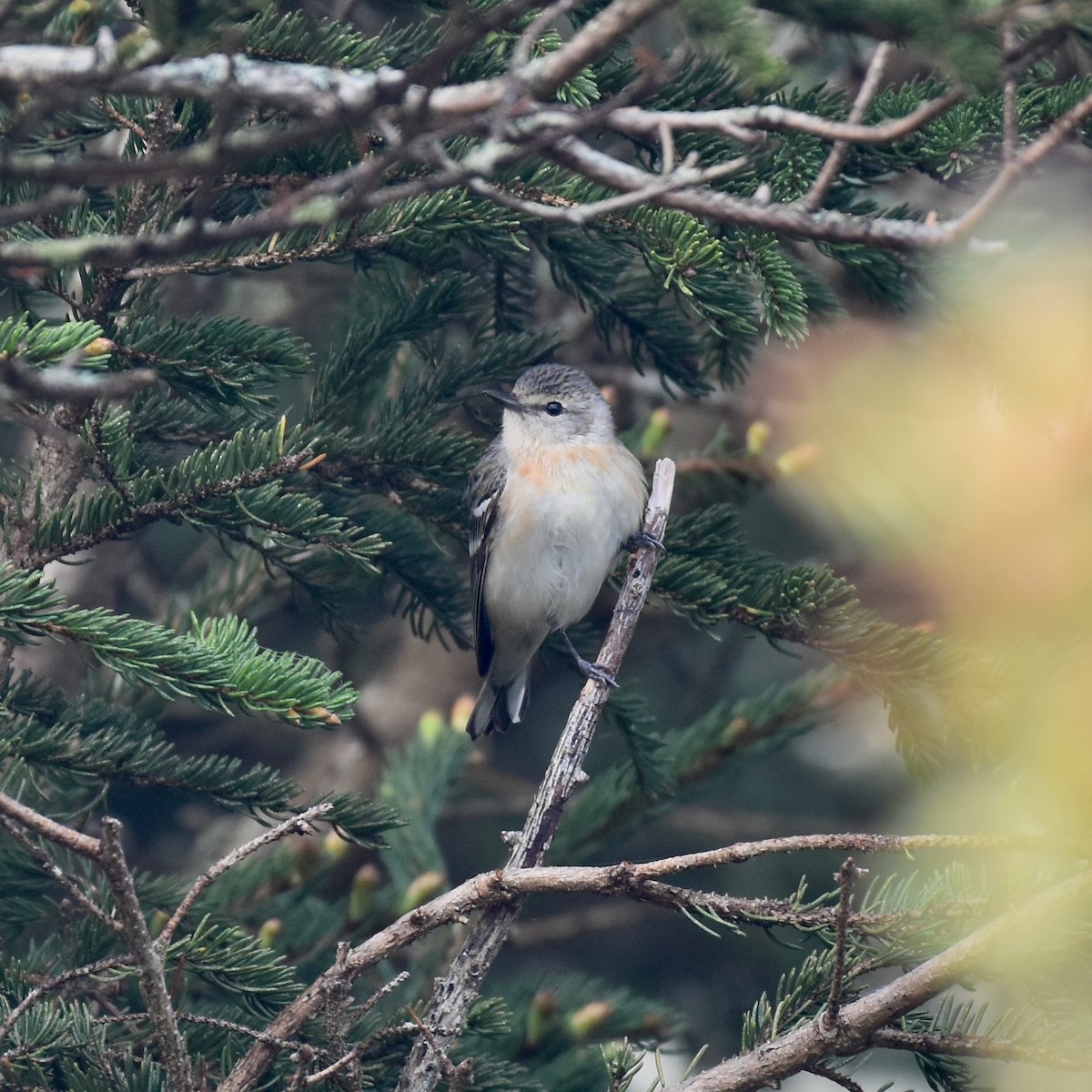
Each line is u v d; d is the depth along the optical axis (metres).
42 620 7.65
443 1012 7.24
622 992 11.22
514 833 8.02
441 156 5.30
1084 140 9.21
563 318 16.92
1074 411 10.48
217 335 9.26
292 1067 8.40
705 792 12.38
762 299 8.50
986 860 7.38
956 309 10.18
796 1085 13.09
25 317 6.73
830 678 11.57
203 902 10.23
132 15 8.03
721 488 12.95
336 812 8.94
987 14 5.21
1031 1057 6.86
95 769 8.66
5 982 8.53
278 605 13.02
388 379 12.89
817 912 6.86
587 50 5.24
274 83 6.08
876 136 5.39
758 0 5.48
